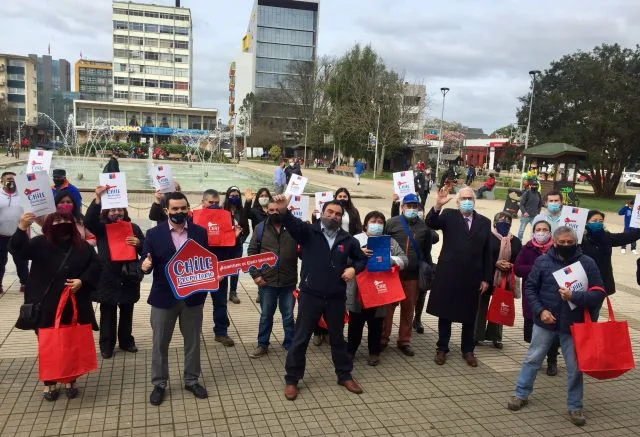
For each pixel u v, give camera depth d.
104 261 5.04
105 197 5.02
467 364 5.50
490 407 4.50
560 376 5.32
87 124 91.00
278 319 6.70
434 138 62.66
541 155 24.52
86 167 33.94
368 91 45.50
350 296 5.16
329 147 58.44
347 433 3.94
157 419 4.01
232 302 7.27
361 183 33.22
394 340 6.24
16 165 33.12
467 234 5.38
